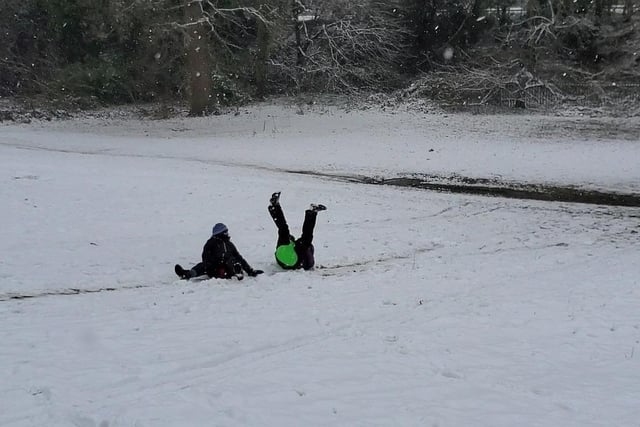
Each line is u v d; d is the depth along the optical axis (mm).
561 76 37469
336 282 9992
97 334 7098
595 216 16719
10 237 13461
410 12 42781
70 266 11305
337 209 17016
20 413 4926
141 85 43281
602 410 5238
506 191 20016
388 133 31453
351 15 42375
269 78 44625
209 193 18531
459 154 26016
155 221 15375
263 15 39375
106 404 5105
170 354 6395
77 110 40750
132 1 36750
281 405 5141
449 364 6246
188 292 9320
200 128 34906
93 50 44375
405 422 4898
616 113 34250
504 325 7625
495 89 37781
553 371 6133
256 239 13609
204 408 5016
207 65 38781
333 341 6922
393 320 7871
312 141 29750
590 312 8227
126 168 22812
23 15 45250
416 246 13312
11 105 41219
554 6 37312
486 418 5020
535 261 11852
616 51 36344
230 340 6891
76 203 16938
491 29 40000
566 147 27172
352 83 43594
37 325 7516
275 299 8844
